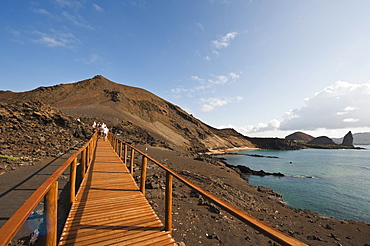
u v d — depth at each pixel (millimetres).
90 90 120125
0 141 15086
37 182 8562
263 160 60438
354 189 22812
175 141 85688
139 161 16688
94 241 3373
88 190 6215
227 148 127938
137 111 103188
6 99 106500
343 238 8609
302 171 37250
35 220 5332
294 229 9109
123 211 4688
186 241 5645
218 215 7730
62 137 21562
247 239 6211
